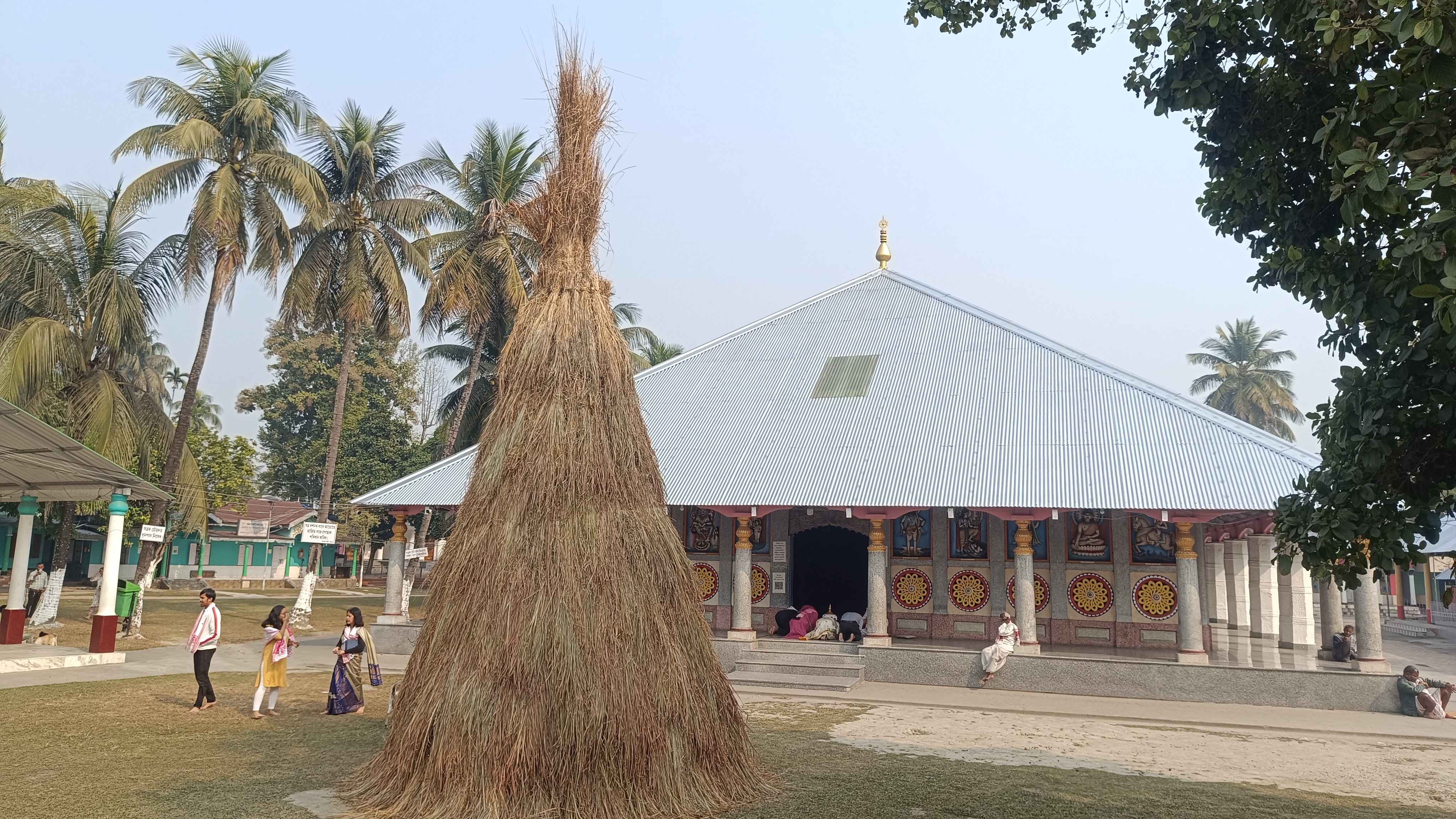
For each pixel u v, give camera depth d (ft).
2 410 55.36
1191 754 40.68
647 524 30.89
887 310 86.38
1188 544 58.03
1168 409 65.31
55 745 37.09
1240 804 30.99
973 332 79.46
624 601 28.96
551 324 32.42
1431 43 13.51
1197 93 20.84
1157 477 59.11
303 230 95.30
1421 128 14.37
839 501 63.16
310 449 179.83
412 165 100.89
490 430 32.04
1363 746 43.24
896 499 62.18
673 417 77.97
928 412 70.44
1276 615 79.56
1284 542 19.66
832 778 33.71
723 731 30.68
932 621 70.74
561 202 34.09
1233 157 21.35
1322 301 18.26
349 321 95.86
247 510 175.01
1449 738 45.27
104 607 63.72
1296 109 19.88
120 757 35.22
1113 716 50.34
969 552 70.95
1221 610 87.35
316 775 32.65
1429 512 17.38
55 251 78.59
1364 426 17.31
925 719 48.73
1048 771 35.88
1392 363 17.53
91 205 81.35
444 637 29.19
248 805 28.55
